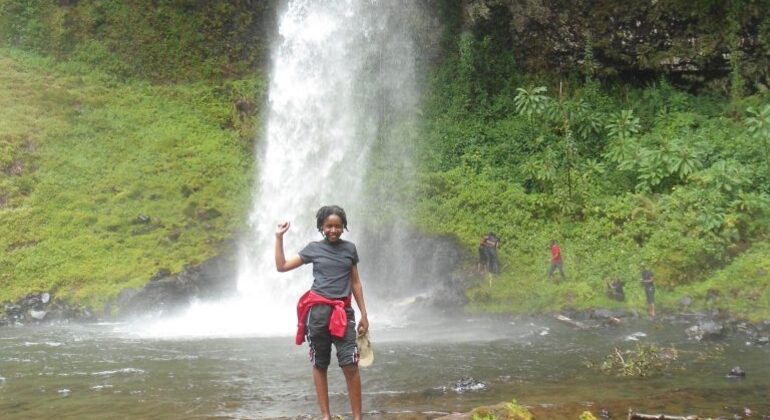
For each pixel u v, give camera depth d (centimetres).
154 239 1362
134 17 1927
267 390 643
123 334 1005
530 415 500
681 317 1086
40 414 566
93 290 1202
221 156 1642
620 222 1355
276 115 1794
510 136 1673
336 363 763
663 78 1738
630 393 620
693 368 732
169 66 1906
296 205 1516
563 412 547
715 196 1276
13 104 1641
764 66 1702
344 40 1841
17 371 740
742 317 1048
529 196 1437
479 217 1418
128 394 633
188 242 1367
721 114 1612
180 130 1709
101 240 1344
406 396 611
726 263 1217
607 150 1560
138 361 790
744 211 1279
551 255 1291
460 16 1909
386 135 1722
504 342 912
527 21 1853
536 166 1491
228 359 797
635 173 1468
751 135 1425
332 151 1689
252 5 1978
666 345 876
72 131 1616
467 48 1822
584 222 1382
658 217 1302
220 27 1959
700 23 1733
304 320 468
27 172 1483
